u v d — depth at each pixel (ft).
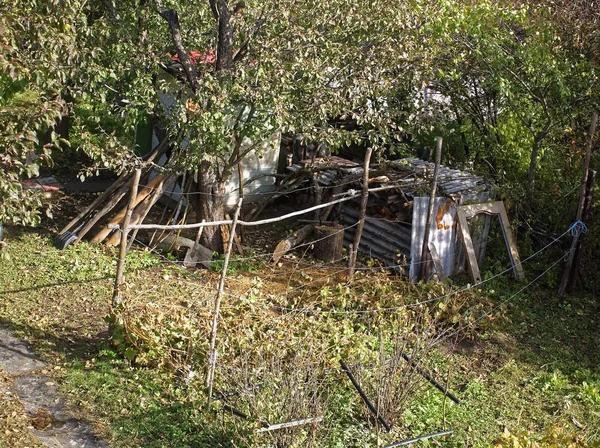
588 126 44.19
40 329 30.99
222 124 35.63
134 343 28.58
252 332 29.50
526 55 40.52
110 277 36.47
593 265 41.52
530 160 44.55
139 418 25.46
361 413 26.89
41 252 38.32
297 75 37.06
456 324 34.65
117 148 38.42
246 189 48.37
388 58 37.60
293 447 22.65
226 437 24.48
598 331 36.96
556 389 31.19
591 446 22.99
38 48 29.71
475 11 40.55
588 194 39.29
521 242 43.29
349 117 48.73
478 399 29.76
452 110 47.32
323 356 28.02
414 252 38.83
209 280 37.45
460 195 40.19
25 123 25.70
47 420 24.97
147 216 45.37
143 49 37.50
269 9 36.04
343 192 43.32
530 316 37.60
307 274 39.27
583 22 43.24
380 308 33.68
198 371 27.84
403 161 43.39
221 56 37.19
